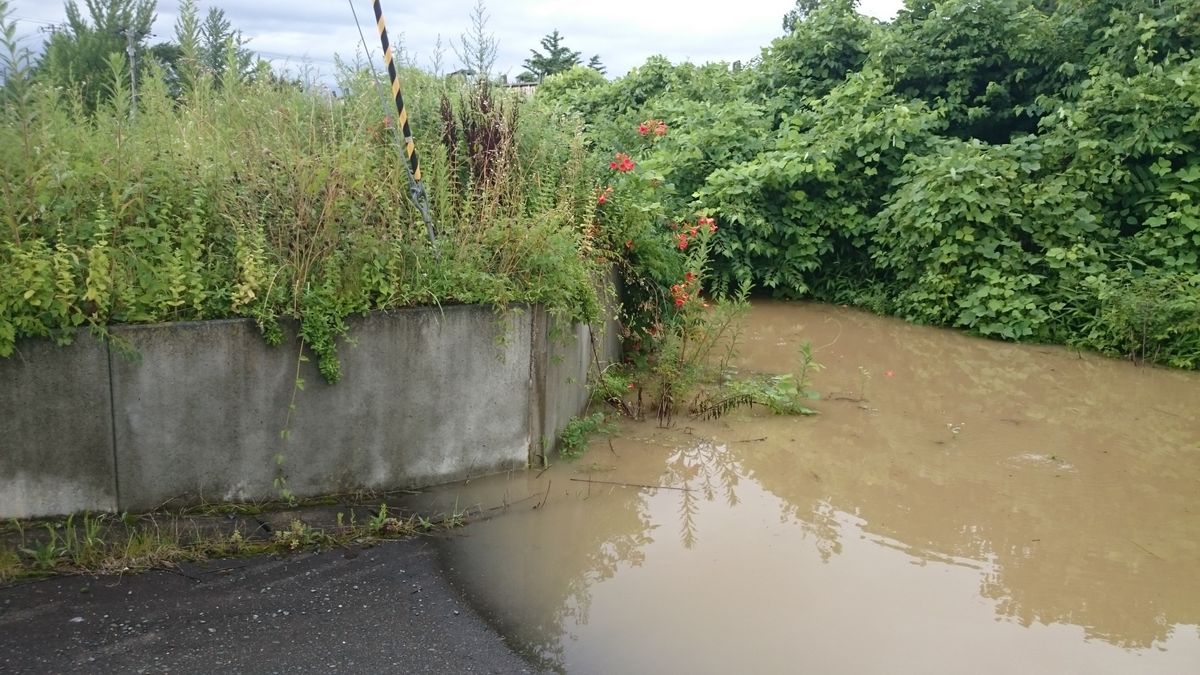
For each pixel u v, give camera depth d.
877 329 9.34
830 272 10.73
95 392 4.04
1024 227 9.11
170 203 4.38
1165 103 9.06
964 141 11.70
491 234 5.00
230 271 4.35
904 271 9.84
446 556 4.11
